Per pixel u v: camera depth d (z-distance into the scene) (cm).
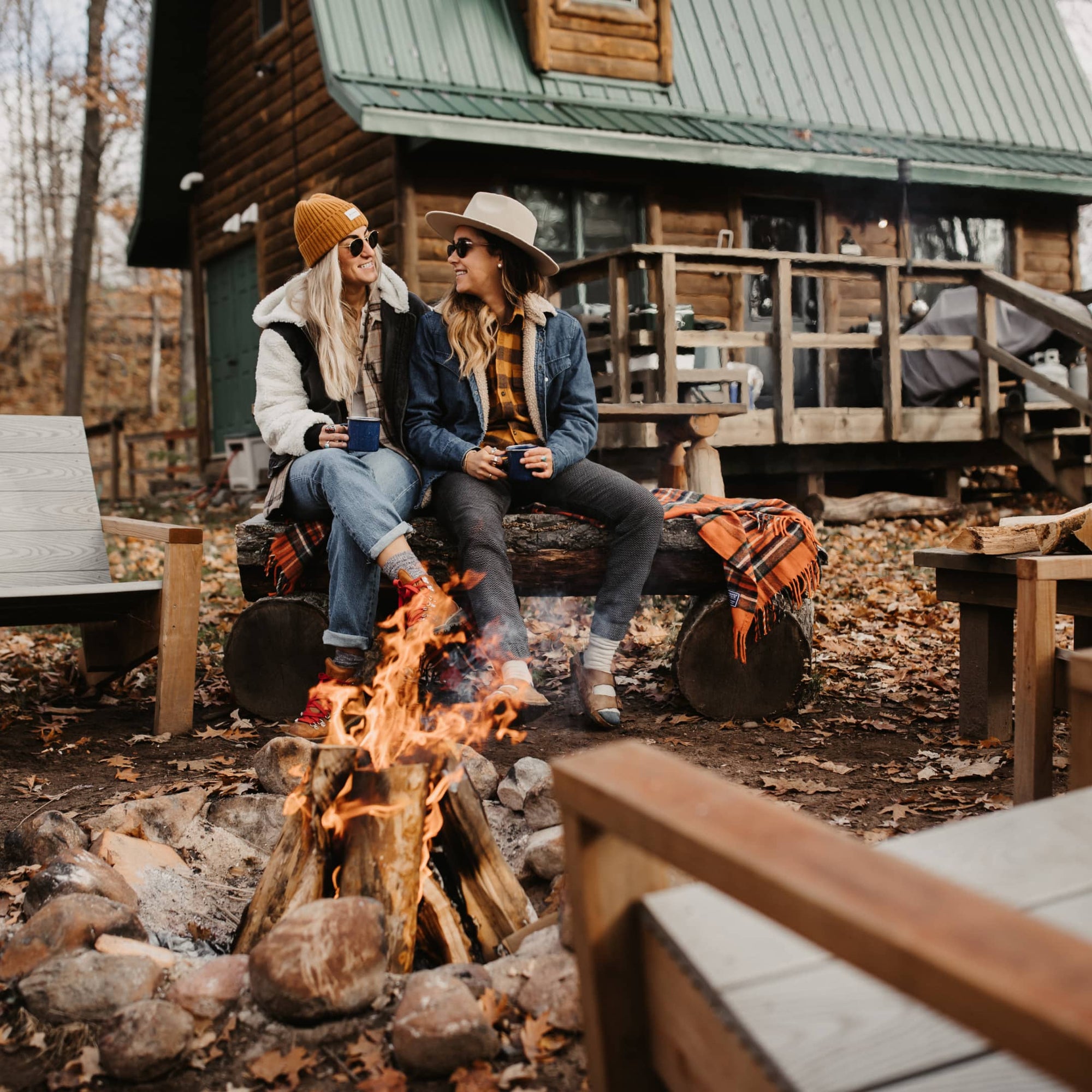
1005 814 138
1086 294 1016
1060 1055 72
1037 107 1204
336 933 193
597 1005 122
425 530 367
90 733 382
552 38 965
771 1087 101
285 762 296
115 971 195
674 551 383
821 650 499
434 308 386
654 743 356
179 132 1423
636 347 773
